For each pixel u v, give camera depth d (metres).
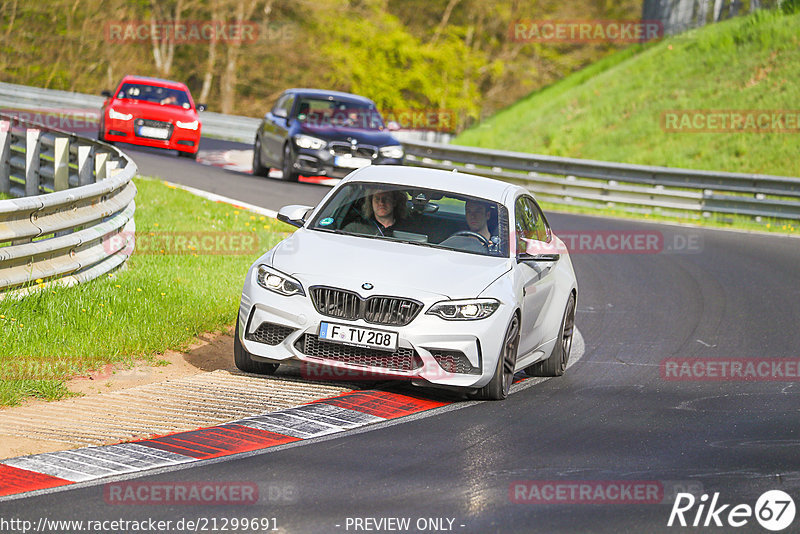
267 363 29.61
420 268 28.42
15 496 19.03
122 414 24.97
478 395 28.61
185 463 21.55
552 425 26.61
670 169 88.25
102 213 38.34
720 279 56.91
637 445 25.17
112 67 186.62
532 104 152.25
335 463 22.05
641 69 138.12
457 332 27.36
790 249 71.12
